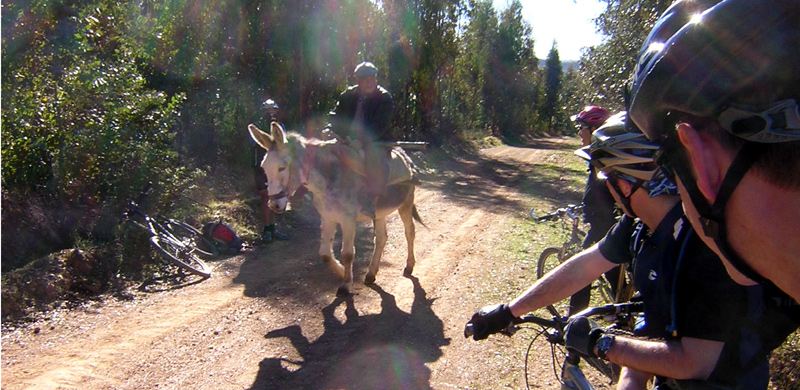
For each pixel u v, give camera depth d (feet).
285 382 16.56
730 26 3.49
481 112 146.00
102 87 30.37
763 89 3.32
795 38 3.32
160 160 32.32
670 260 6.74
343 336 19.85
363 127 23.21
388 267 28.30
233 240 30.73
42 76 30.40
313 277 26.48
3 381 15.98
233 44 50.19
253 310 22.17
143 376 16.67
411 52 86.94
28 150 28.30
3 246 24.94
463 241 34.04
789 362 13.97
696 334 6.09
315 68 56.03
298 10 51.93
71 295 22.77
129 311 21.85
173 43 46.50
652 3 37.32
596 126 17.21
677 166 3.88
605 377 15.89
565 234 34.83
